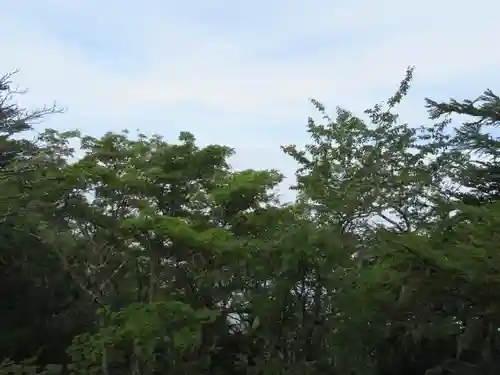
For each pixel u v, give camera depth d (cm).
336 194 1786
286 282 1527
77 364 1485
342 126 2131
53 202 1695
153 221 1473
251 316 1630
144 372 1392
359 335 1379
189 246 1506
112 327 1369
